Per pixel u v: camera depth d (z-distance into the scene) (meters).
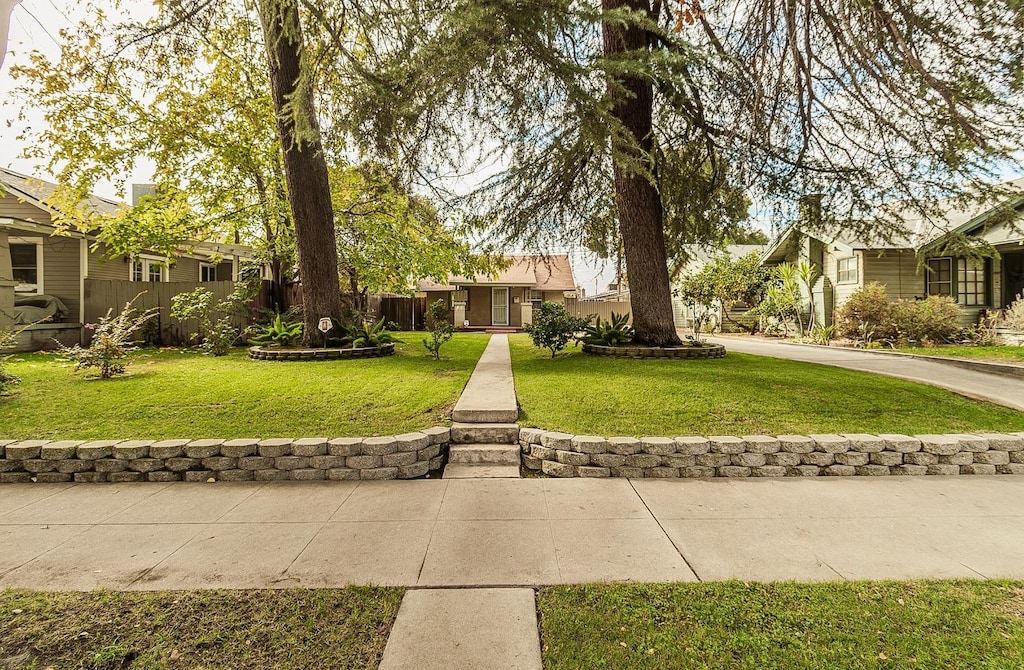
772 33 6.41
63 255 11.24
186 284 10.80
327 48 6.41
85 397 5.35
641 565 2.50
